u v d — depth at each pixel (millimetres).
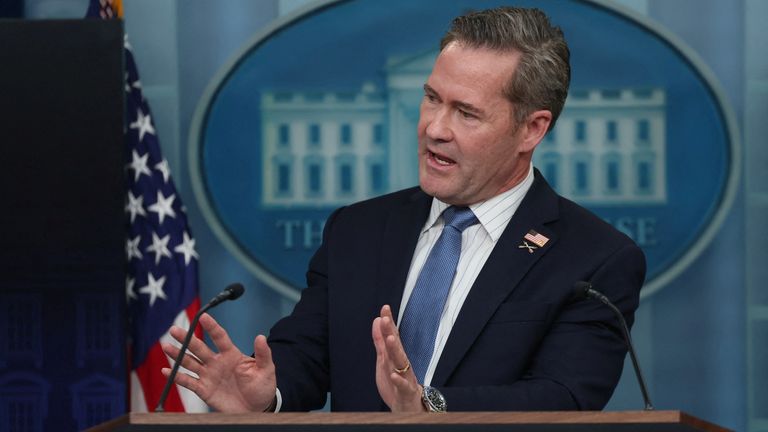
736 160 9328
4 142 8156
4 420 8180
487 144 5453
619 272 5574
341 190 9453
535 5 9422
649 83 9375
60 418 8195
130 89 8992
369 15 9438
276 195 9461
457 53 5492
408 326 5547
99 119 8148
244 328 9469
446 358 5383
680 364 9422
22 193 8164
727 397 9414
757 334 9383
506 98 5461
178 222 8953
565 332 5453
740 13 9383
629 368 9422
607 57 9375
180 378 4902
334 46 9438
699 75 9344
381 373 4613
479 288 5508
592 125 9375
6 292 8172
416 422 3975
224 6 9461
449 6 9438
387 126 9430
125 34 9070
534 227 5664
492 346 5387
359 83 9430
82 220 8164
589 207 9367
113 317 8195
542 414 4023
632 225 9359
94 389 8211
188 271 8875
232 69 9438
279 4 9492
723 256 9375
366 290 5715
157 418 4031
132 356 8742
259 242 9477
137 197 8906
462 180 5520
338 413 3973
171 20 9453
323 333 5848
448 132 5445
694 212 9367
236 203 9453
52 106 8164
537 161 9375
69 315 8188
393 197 6105
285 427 3900
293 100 9445
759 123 9367
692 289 9398
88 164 8156
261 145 9453
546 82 5543
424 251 5793
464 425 3875
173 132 9445
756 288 9375
